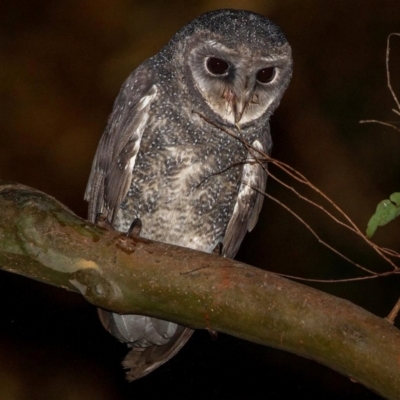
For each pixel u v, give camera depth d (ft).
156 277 18.35
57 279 18.72
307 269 44.29
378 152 46.47
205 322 18.20
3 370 41.50
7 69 47.11
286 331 17.38
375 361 16.53
